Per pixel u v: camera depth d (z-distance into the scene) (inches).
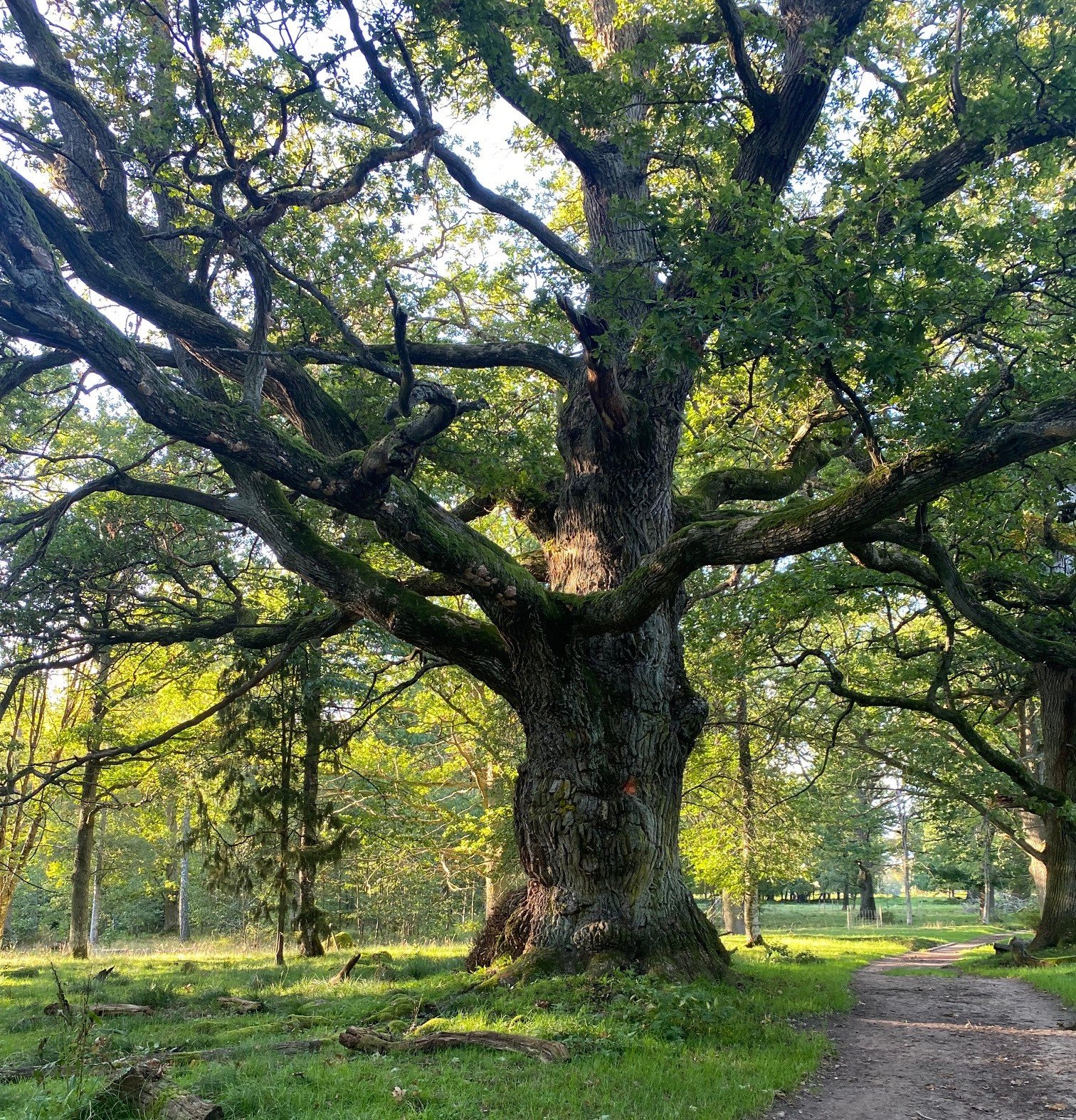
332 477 330.0
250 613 533.6
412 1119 197.9
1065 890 743.1
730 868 911.7
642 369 425.1
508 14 409.1
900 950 1015.0
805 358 285.9
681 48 481.4
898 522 446.3
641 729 406.6
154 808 1080.8
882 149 403.9
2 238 279.7
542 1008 323.9
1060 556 644.1
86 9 390.6
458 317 661.9
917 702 539.5
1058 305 462.3
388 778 1030.4
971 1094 257.0
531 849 397.4
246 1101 207.2
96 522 556.7
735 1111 217.3
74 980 601.6
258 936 1212.5
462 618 408.5
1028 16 443.5
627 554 435.5
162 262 425.7
